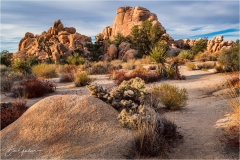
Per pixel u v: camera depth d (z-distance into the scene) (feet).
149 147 12.89
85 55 226.17
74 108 16.53
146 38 159.33
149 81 42.70
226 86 34.24
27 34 379.96
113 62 111.86
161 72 47.06
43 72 59.52
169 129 15.11
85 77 43.21
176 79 44.55
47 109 16.26
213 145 13.82
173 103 22.82
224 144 13.78
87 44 223.30
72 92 35.58
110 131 15.11
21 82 43.27
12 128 15.80
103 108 17.39
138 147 13.20
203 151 13.23
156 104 22.70
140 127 14.70
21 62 59.00
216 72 50.62
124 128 15.60
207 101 26.63
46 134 14.52
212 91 32.83
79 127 15.12
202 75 49.03
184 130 16.66
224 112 20.17
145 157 12.69
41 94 33.68
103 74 62.85
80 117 15.84
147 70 57.57
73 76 49.29
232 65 49.42
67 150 13.19
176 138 15.10
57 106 16.52
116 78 45.09
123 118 15.96
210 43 177.68
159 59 47.57
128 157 12.58
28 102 29.01
